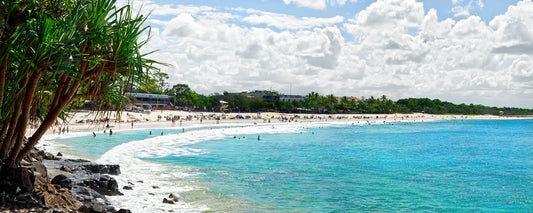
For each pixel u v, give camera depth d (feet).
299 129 338.34
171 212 51.80
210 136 224.33
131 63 27.58
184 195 64.18
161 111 416.67
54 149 123.34
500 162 139.13
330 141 218.18
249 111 619.67
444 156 153.99
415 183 91.04
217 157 125.08
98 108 33.14
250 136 239.91
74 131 205.98
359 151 165.27
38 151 69.51
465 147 198.29
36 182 35.86
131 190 61.31
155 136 203.62
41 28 26.04
